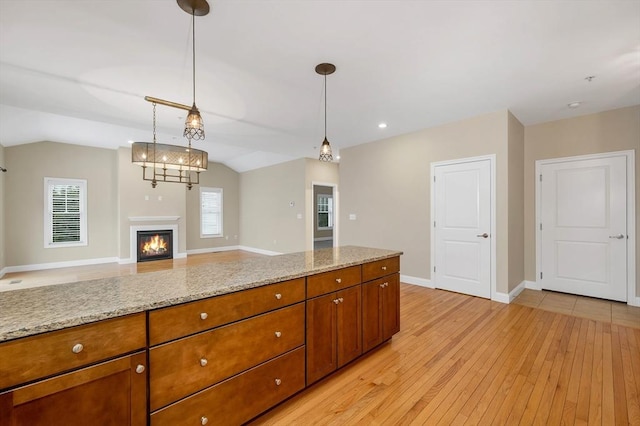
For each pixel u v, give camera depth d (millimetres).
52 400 1040
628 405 1804
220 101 3525
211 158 8500
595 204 3961
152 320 1271
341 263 2199
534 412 1760
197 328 1410
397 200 5020
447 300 3922
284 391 1786
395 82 3018
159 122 4305
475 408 1803
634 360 2336
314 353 1974
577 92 3285
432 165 4543
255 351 1643
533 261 4461
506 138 3787
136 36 2217
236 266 2078
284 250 7898
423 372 2207
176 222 7590
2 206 5711
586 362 2316
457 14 1972
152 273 1854
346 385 2051
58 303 1247
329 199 11352
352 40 2283
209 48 2391
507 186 3793
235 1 1837
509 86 3127
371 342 2455
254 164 8617
